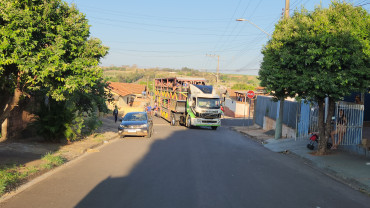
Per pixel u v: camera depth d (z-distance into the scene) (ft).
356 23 35.37
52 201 20.61
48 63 24.98
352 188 26.91
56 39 26.12
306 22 37.14
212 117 87.56
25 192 22.49
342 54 34.14
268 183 27.25
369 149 40.57
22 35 23.43
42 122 43.98
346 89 35.32
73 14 29.35
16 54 22.99
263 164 36.96
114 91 126.41
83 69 28.22
